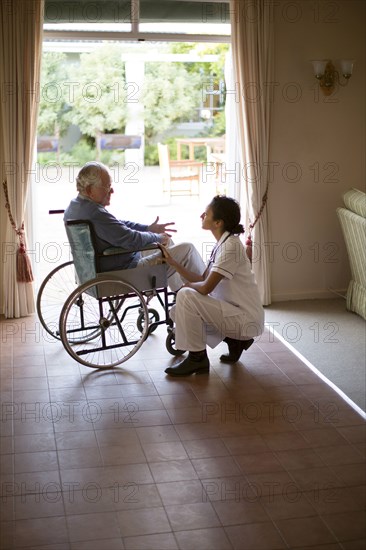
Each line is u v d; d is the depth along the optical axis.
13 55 4.57
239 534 2.51
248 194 5.17
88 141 10.37
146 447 3.14
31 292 4.97
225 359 4.16
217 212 3.87
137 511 2.64
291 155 5.29
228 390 3.77
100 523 2.56
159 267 4.04
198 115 10.13
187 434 3.27
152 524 2.56
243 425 3.37
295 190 5.36
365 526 2.57
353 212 4.96
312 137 5.29
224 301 3.91
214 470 2.96
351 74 5.18
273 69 5.09
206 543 2.46
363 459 3.06
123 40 4.96
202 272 4.18
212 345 4.05
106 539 2.47
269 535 2.51
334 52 5.18
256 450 3.13
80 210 3.87
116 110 10.15
